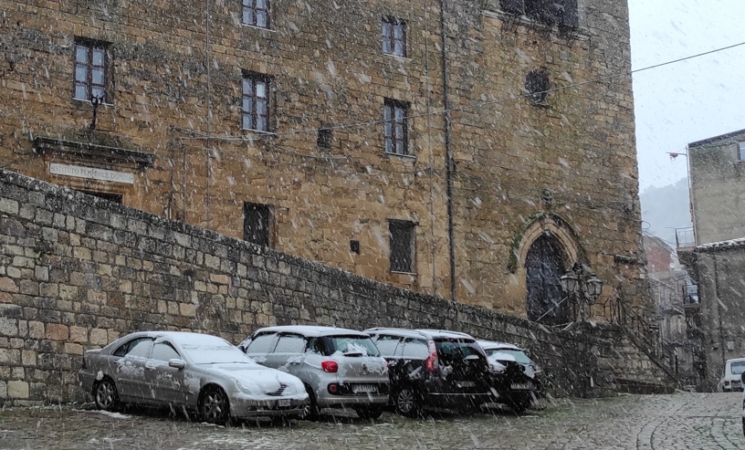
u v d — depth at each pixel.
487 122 34.19
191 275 20.19
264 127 29.25
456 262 32.41
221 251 21.05
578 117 36.84
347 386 16.14
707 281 47.72
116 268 18.48
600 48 37.91
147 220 19.33
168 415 15.55
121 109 26.05
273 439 13.20
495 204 33.81
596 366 28.44
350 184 30.41
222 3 28.62
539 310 35.09
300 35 30.17
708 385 46.72
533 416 19.59
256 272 21.86
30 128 24.39
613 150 37.56
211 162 27.56
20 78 24.42
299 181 29.30
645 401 25.38
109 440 12.39
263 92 29.42
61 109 24.98
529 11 36.25
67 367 17.12
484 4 34.94
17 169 24.03
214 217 27.34
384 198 31.09
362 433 14.71
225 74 28.30
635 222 37.59
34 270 16.77
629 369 29.88
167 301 19.53
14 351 16.20
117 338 18.14
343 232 29.98
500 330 27.28
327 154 30.05
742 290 46.59
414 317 26.16
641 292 37.16
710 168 50.97
